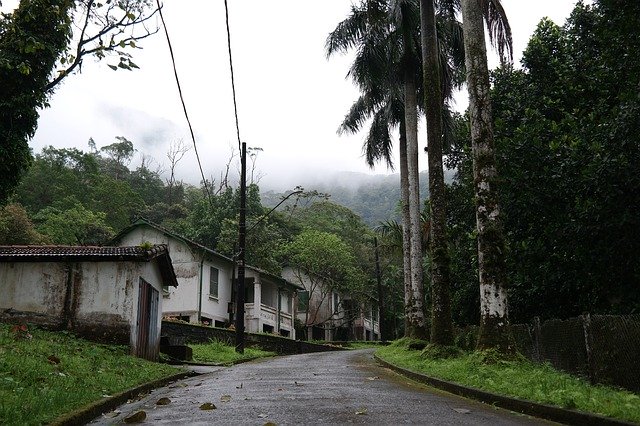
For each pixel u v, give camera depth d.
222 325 35.25
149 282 16.17
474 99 12.09
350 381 10.69
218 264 35.34
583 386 7.86
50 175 52.66
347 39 22.45
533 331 11.45
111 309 14.66
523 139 13.37
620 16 11.79
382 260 55.94
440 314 14.27
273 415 6.30
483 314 11.05
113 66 8.49
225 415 6.39
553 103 16.52
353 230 59.72
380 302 44.59
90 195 53.94
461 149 23.12
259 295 36.84
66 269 14.89
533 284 15.65
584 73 16.19
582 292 14.73
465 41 12.53
